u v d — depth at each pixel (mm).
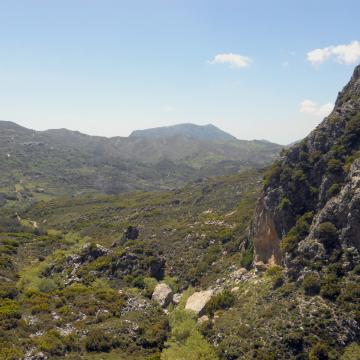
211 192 136500
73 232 129750
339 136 58875
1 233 109312
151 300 63250
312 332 41625
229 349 43406
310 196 56938
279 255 56594
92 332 49438
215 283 62062
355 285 44000
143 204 154875
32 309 54906
